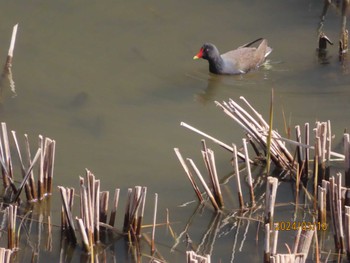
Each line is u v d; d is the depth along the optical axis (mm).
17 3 19609
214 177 11406
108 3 20016
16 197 11531
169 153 13242
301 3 20469
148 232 10891
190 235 10820
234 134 13945
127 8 19844
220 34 19000
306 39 18859
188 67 17516
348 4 20062
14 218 10266
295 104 15469
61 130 14070
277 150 12484
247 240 10688
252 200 11555
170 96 15867
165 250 10438
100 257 10297
